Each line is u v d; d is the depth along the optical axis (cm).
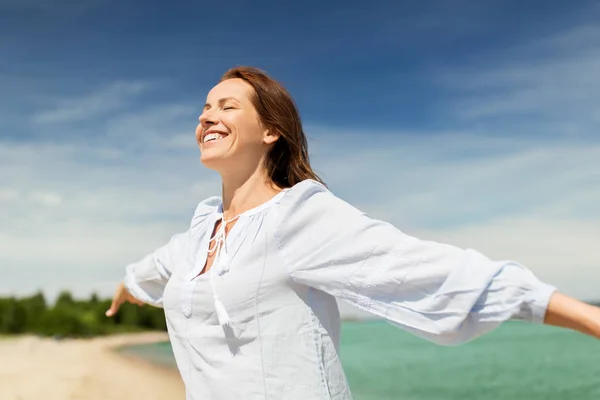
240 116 215
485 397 2005
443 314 169
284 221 193
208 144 218
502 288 163
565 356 2950
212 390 193
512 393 2094
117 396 1434
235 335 192
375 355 3189
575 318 153
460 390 2128
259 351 190
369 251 181
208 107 225
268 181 223
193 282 204
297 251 190
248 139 216
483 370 2600
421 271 172
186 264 220
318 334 194
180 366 208
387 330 4788
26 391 1449
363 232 184
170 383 1727
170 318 213
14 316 4778
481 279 164
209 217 234
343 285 183
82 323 4956
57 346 3988
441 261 172
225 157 214
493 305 164
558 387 2172
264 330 191
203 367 197
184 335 205
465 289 165
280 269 191
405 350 3378
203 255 213
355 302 182
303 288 194
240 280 193
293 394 187
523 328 4256
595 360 2792
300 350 190
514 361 2842
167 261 258
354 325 5106
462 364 2777
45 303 5116
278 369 189
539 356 2967
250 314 192
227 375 191
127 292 288
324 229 188
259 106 219
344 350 3466
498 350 3244
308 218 192
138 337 5178
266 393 187
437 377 2414
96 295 5803
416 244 177
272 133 222
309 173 230
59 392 1445
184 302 205
